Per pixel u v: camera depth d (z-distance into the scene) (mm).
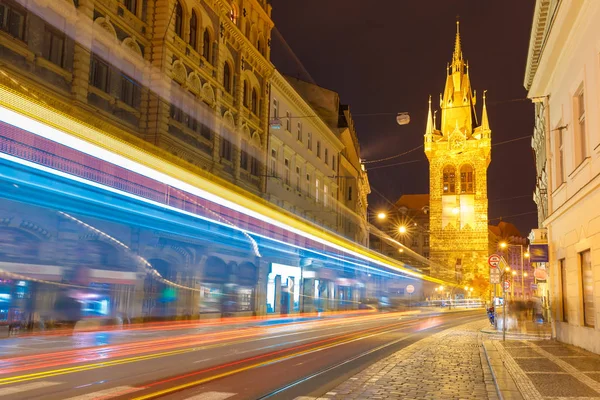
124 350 14938
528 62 23750
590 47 15773
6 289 19484
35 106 18219
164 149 26859
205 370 11570
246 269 37031
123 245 24391
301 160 47812
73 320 21812
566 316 19875
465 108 122938
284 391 9414
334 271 54031
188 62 29859
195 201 28312
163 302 27344
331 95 60375
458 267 116312
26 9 19594
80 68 22016
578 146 17844
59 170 19406
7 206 19000
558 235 20641
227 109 35250
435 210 119625
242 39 36969
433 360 14383
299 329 26438
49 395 8406
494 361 13555
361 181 73250
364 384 10289
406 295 85062
